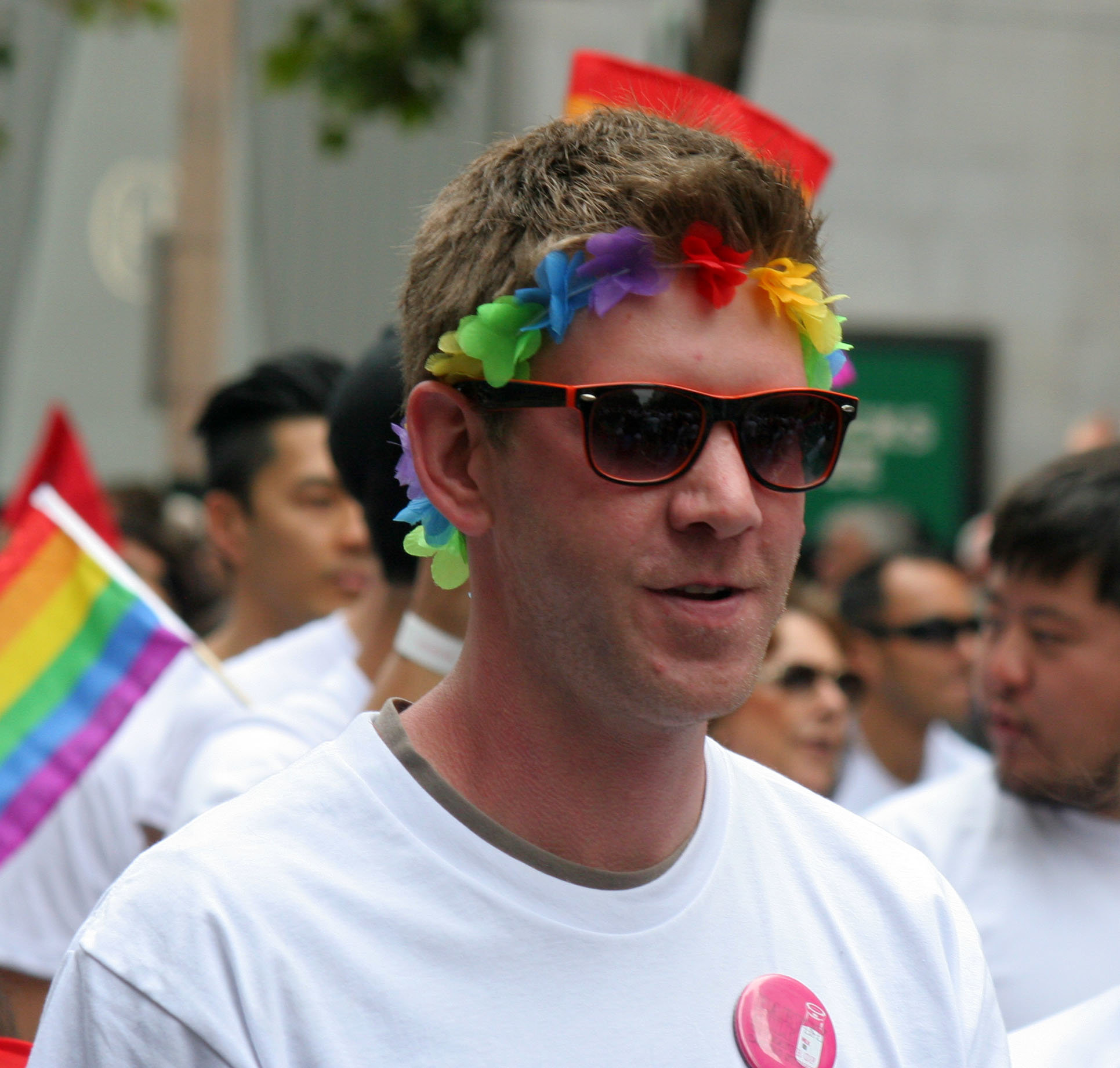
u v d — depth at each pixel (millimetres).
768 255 1506
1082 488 2730
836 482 10594
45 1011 1440
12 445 19594
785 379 1494
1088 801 2771
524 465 1464
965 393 10633
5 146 12750
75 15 9555
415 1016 1387
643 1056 1424
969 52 10562
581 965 1440
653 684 1430
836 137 10477
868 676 4879
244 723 2777
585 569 1434
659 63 5000
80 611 3248
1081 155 10680
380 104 7906
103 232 19719
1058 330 10727
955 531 10648
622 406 1424
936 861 2887
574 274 1438
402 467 1648
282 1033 1370
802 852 1658
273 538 4129
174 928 1401
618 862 1513
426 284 1572
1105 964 2701
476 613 1562
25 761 3164
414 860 1468
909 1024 1588
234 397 4195
